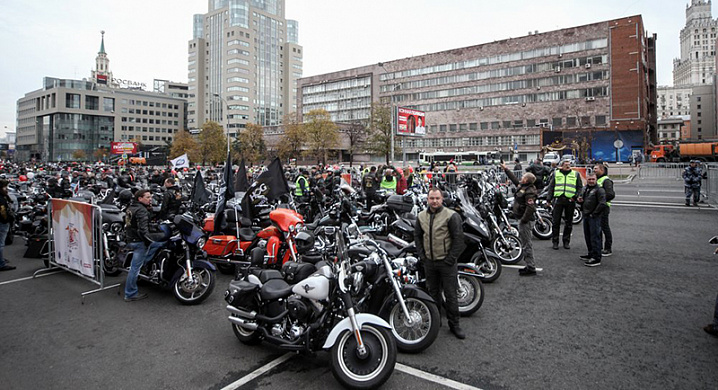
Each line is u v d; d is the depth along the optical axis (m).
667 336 4.78
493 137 78.50
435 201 4.90
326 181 15.64
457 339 4.84
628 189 23.06
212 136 71.94
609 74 66.88
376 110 65.12
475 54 81.00
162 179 19.23
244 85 127.38
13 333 5.18
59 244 7.77
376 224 9.52
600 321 5.25
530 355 4.39
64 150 127.25
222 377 4.08
